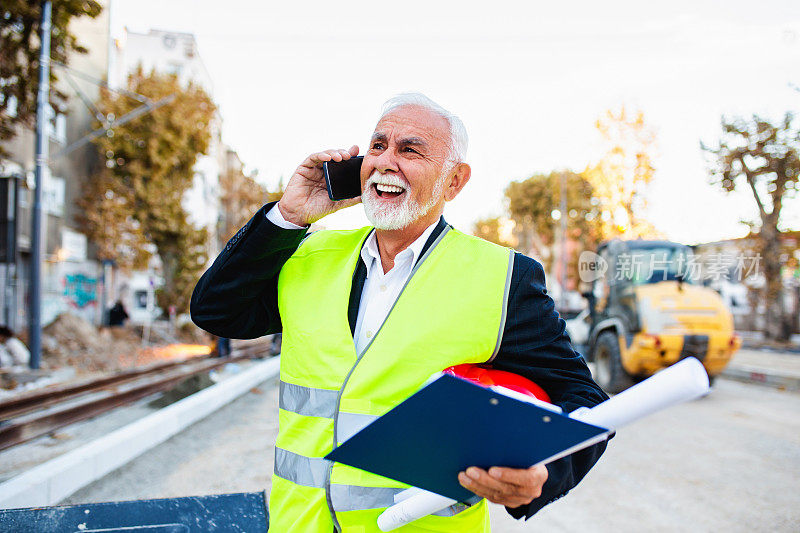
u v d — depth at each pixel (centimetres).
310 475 147
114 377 1252
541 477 115
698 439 668
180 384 1019
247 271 169
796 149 1838
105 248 2422
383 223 160
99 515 170
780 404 912
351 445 106
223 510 177
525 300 154
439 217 172
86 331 1923
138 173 2509
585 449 143
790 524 413
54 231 2216
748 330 2661
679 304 949
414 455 110
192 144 2702
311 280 171
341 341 155
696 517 427
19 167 1928
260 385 1148
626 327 993
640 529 404
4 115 1374
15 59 1345
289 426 156
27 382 1127
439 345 147
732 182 1902
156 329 2695
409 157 162
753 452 610
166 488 475
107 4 2542
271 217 165
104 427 765
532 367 153
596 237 2712
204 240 2914
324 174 169
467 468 114
